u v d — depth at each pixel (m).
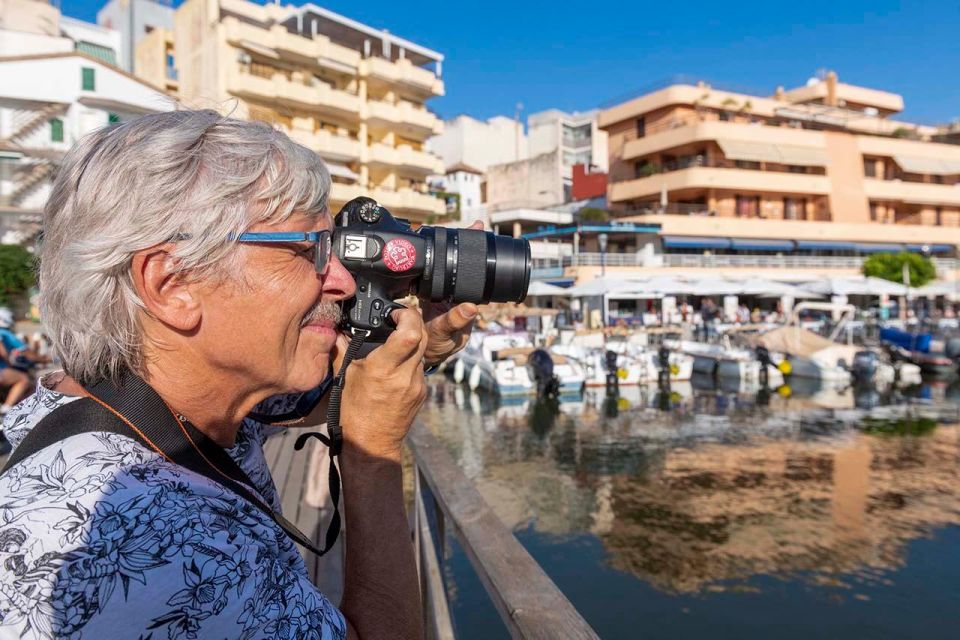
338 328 1.12
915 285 34.19
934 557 7.86
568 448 13.58
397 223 1.29
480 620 6.41
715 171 35.22
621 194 37.88
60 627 0.60
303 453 5.75
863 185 39.25
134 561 0.63
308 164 0.90
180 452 0.80
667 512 9.62
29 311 19.33
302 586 0.76
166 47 34.09
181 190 0.78
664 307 31.39
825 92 46.16
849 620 6.50
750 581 7.33
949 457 12.28
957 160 42.28
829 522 9.09
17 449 0.78
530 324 27.09
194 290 0.82
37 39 29.31
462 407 18.09
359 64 31.73
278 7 32.09
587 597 7.04
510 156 58.41
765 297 35.75
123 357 0.80
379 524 0.97
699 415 16.64
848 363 21.50
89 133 0.83
